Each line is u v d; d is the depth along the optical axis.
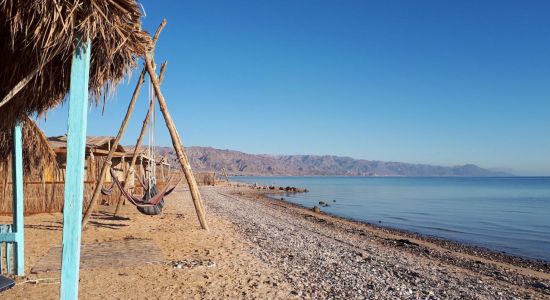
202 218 12.53
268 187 78.81
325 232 18.41
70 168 3.57
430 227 24.36
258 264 8.77
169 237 10.95
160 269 7.57
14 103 5.46
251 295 6.52
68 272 3.55
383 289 8.22
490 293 8.92
